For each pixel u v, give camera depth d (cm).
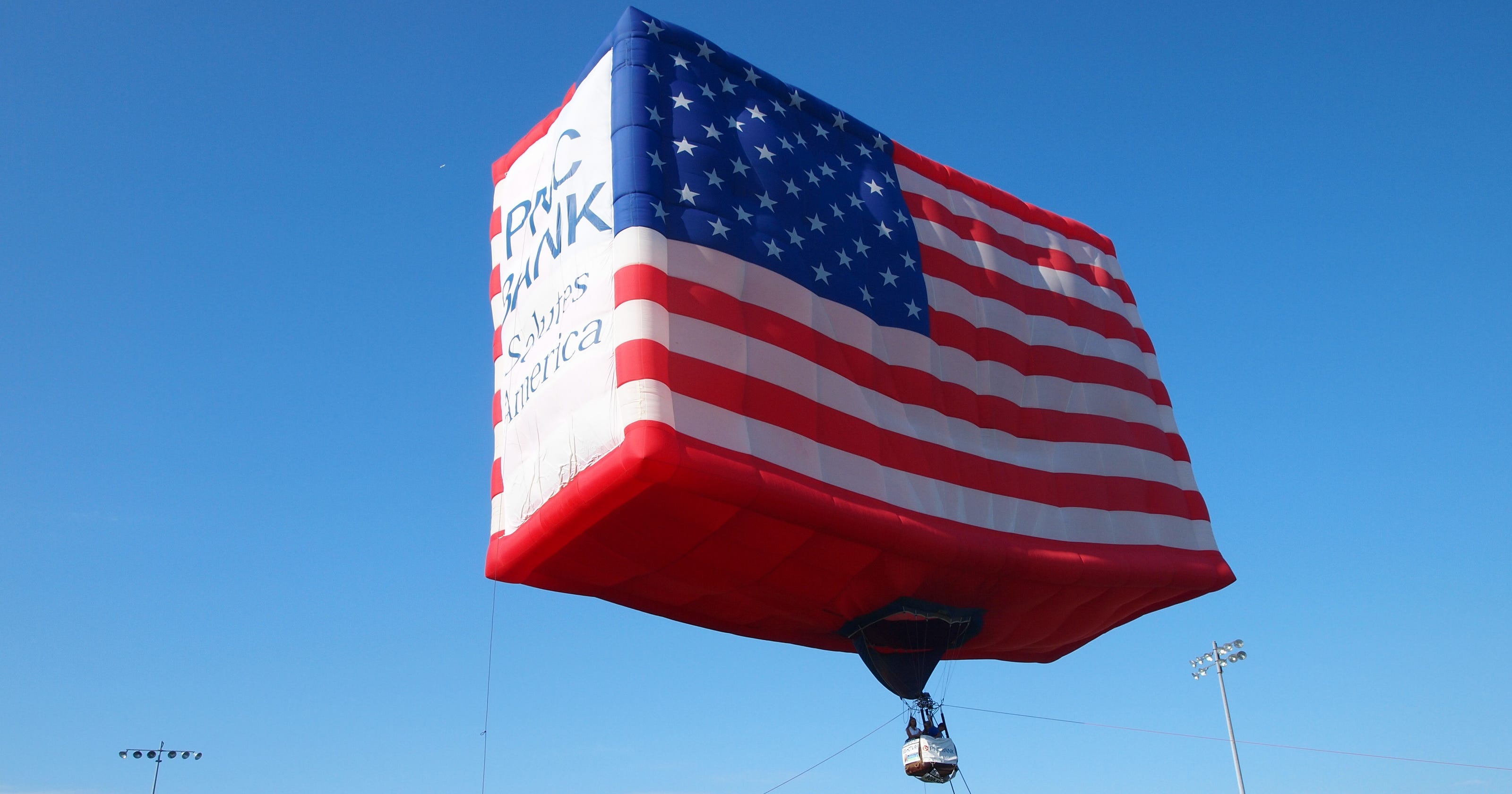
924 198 3488
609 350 2589
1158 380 3844
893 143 3528
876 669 3159
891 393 3005
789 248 2936
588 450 2544
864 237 3178
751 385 2658
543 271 3009
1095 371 3622
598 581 2889
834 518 2620
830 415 2795
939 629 3108
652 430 2412
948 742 3106
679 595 2977
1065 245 3872
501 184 3488
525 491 2781
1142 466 3512
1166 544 3397
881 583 2905
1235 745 5800
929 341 3177
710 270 2739
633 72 2950
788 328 2816
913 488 2891
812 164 3184
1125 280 4012
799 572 2844
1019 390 3378
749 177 2972
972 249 3519
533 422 2814
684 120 2945
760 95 3200
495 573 2862
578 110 3114
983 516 3028
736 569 2817
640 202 2722
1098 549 3216
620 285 2627
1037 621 3331
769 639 3325
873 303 3084
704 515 2539
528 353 2952
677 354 2566
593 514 2536
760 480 2511
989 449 3194
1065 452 3362
